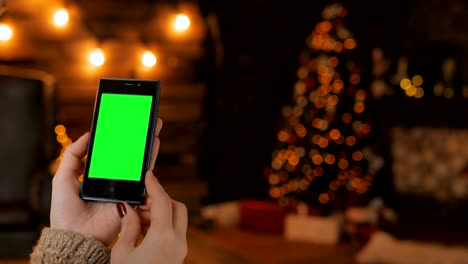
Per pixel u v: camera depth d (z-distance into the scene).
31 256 0.80
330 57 4.57
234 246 3.61
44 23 4.15
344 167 4.41
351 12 4.76
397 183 4.68
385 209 3.98
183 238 0.74
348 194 4.35
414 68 4.70
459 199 4.48
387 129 4.66
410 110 4.60
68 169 0.85
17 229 2.79
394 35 4.84
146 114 0.86
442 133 4.55
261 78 4.66
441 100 4.53
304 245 3.71
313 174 4.40
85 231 0.82
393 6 4.82
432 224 3.53
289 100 4.70
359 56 4.73
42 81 3.33
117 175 0.82
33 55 4.16
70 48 4.23
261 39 4.64
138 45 4.34
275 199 4.52
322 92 4.46
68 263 0.78
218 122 4.59
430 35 4.87
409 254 3.29
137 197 0.82
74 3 4.21
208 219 4.04
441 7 4.82
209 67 4.54
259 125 4.66
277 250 3.55
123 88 0.87
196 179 4.54
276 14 4.66
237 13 4.57
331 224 3.79
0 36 3.26
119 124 0.85
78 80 4.27
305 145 4.46
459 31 4.75
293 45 4.71
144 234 0.81
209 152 4.59
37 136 3.26
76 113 4.28
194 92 4.50
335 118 4.49
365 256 3.34
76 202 0.83
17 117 3.24
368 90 4.71
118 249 0.72
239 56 4.61
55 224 0.83
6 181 3.18
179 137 4.51
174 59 4.45
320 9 4.72
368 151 4.53
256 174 4.66
